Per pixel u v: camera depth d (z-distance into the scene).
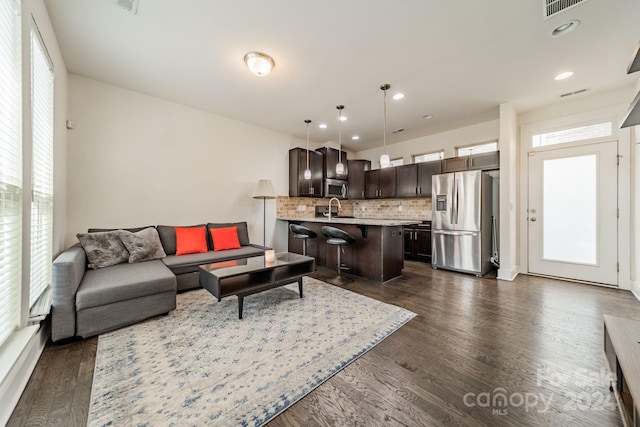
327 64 2.66
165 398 1.34
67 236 2.88
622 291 3.09
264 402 1.32
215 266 2.61
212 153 4.07
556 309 2.54
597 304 2.68
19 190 1.55
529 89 3.20
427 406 1.30
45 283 2.13
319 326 2.15
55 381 1.46
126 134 3.26
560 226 3.67
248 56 2.49
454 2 1.85
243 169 4.47
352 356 1.73
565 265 3.63
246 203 4.52
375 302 2.71
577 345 1.88
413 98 3.48
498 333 2.05
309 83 3.07
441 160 4.71
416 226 4.96
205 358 1.69
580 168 3.50
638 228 2.98
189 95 3.42
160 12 1.95
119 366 1.60
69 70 2.81
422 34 2.19
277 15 1.98
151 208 3.48
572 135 3.55
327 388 1.43
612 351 1.40
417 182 5.08
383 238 3.45
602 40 2.25
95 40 2.30
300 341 1.91
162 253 3.12
